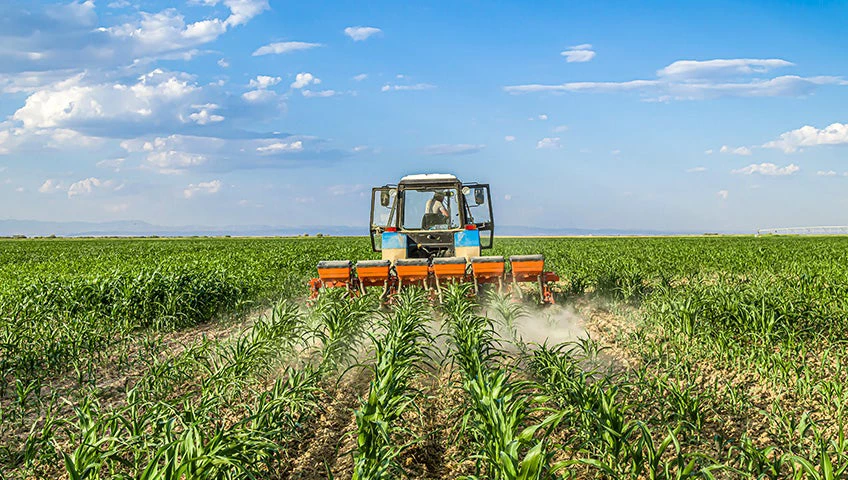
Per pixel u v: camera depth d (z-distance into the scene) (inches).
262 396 239.3
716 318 395.2
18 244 2235.5
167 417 221.6
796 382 291.6
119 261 1123.3
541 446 157.8
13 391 328.2
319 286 509.7
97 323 450.3
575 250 1238.9
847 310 406.3
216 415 245.9
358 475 174.6
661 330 421.4
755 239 2043.6
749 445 192.5
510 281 505.0
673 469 213.2
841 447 194.1
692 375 307.0
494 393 202.2
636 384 265.6
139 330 483.2
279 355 344.2
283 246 1706.4
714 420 259.1
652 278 697.0
